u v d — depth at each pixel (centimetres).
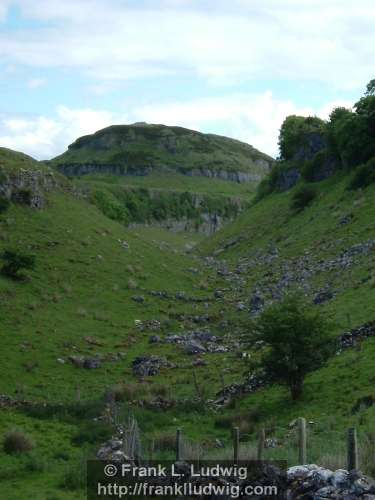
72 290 7562
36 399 4988
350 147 11731
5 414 4547
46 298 7125
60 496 2847
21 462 3447
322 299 6688
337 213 10200
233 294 8519
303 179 13325
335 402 4169
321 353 4534
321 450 2855
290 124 15050
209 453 3180
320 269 8000
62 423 4428
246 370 5356
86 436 3972
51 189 10269
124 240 9762
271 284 8400
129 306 7544
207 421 4462
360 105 11869
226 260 11325
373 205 9444
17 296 6956
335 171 12531
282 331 4512
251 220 13388
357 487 2120
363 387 4262
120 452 3169
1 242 8131
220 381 5281
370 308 5594
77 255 8488
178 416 4606
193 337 6631
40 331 6306
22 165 9944
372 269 6794
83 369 5747
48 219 9219
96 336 6550
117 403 4881
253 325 4819
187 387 5275
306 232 10350
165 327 7088
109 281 8075
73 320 6819
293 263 9019
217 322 7331
